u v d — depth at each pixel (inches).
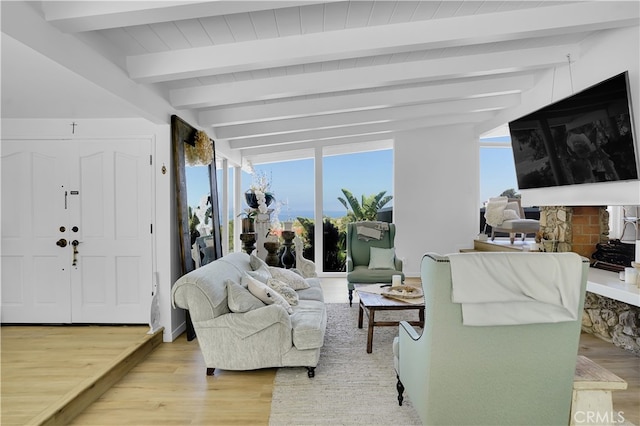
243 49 117.6
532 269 71.5
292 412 96.7
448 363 74.3
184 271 155.6
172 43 113.6
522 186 199.3
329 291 241.8
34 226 156.6
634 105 131.5
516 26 116.0
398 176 287.0
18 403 93.6
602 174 142.0
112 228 155.7
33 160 156.6
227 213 243.1
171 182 154.4
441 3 106.9
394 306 136.5
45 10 82.5
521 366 74.9
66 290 156.5
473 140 286.5
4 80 105.4
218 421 93.0
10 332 147.7
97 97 124.6
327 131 257.9
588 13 115.0
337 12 105.9
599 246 169.9
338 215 303.9
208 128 197.6
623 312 140.3
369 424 91.1
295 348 116.6
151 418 94.7
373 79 152.6
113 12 81.3
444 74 153.3
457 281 70.7
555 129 163.8
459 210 287.1
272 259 220.2
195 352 139.8
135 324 156.2
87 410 98.8
